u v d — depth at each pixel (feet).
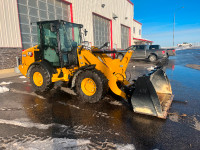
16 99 13.44
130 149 6.57
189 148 6.64
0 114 10.30
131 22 80.59
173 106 11.46
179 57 59.26
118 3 64.59
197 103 12.02
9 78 22.77
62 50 14.08
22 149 6.56
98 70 12.11
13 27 26.58
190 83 18.51
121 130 8.15
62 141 7.14
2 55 25.27
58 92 15.48
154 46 49.39
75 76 12.80
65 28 14.07
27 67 16.58
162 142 7.07
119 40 67.51
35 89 15.33
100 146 6.77
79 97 13.23
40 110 10.97
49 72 14.46
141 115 9.98
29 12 30.01
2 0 24.76
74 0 39.73
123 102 12.42
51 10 34.76
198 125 8.61
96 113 10.37
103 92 11.65
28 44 30.22
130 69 31.19
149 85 9.41
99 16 52.01
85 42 16.69
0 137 7.53
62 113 10.43
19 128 8.41
